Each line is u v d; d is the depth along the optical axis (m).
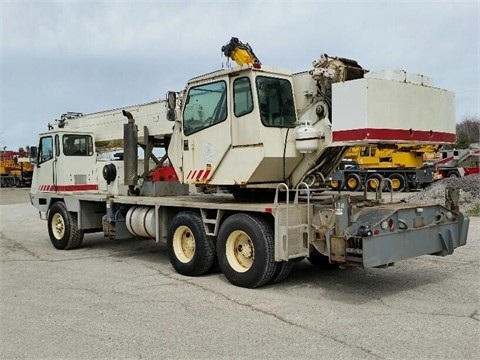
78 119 12.02
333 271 8.21
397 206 6.72
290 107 7.60
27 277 7.97
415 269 8.20
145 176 10.16
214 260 7.96
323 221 6.80
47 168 11.62
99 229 11.10
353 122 6.46
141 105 10.34
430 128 7.09
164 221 8.77
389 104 6.57
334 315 5.75
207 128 7.91
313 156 7.37
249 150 7.31
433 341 4.86
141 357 4.57
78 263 9.24
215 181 7.81
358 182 28.64
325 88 7.34
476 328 5.23
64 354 4.67
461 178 20.19
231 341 4.94
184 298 6.58
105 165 11.15
